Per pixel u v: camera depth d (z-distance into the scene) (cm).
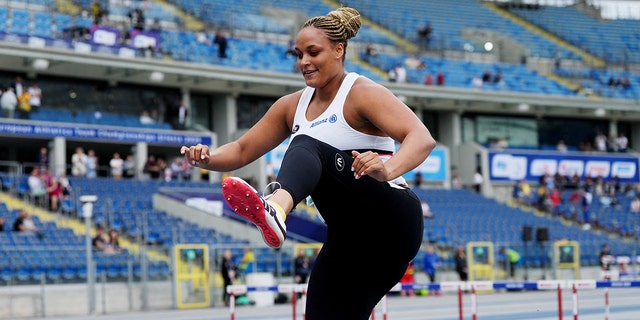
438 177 4144
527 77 4650
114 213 2823
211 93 3928
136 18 3575
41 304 2242
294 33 4203
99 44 3306
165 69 3456
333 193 415
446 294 2983
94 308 2273
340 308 455
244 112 4012
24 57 3147
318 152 407
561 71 4819
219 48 3706
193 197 3120
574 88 4688
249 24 4091
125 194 3033
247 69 3669
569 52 5028
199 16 4003
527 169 4356
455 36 4803
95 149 3647
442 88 4125
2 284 2239
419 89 4069
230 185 355
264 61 3884
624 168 4556
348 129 416
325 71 417
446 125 4472
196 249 2480
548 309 2112
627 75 4975
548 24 5241
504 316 1906
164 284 2423
